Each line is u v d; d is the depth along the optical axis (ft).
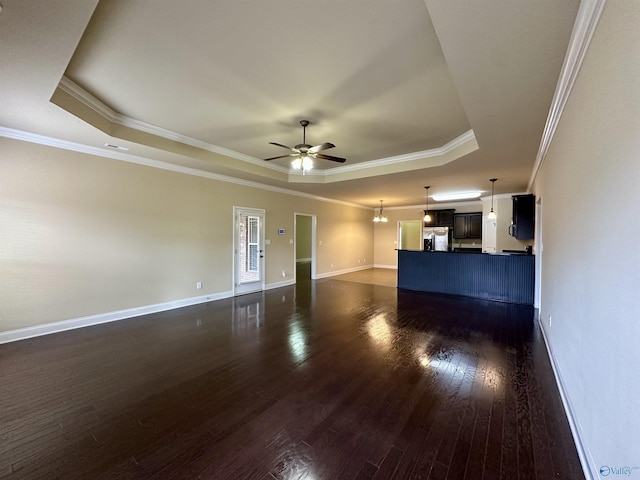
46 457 5.50
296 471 5.20
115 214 13.80
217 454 5.61
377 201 30.45
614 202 4.18
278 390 7.93
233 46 7.07
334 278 27.84
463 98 7.90
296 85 8.88
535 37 5.46
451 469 5.24
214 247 18.38
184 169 16.49
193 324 13.56
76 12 5.23
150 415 6.82
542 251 13.14
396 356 10.11
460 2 4.69
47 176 11.76
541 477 5.07
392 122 11.60
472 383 8.29
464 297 19.57
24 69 6.88
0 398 7.48
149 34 6.63
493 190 22.85
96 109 10.30
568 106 7.18
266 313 15.52
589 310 5.41
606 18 4.37
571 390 6.69
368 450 5.71
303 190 23.76
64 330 12.38
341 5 5.72
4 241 10.91
